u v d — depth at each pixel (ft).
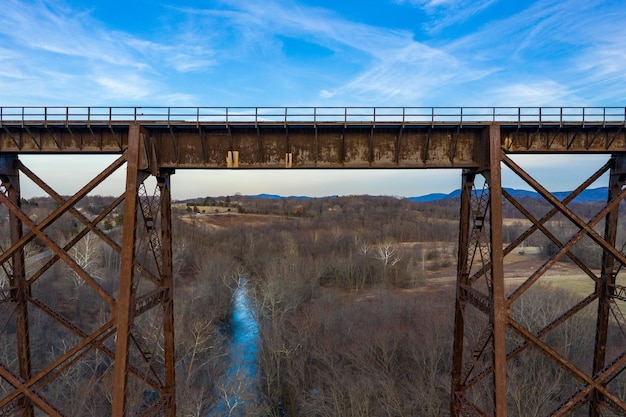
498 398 34.68
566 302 113.19
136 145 36.29
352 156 41.63
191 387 87.04
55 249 33.81
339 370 90.38
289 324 115.14
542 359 92.58
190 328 98.63
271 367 96.68
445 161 40.93
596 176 41.09
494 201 36.42
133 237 34.78
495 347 35.01
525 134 40.14
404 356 96.43
